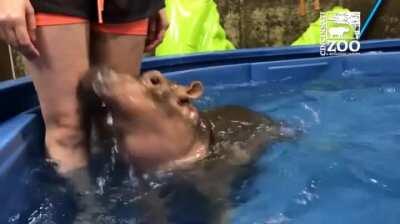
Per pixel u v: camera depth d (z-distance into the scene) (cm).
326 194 222
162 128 221
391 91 365
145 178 225
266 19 479
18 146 220
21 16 190
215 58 379
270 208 210
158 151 225
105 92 211
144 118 217
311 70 397
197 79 369
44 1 202
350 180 235
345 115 320
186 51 410
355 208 211
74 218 197
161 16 253
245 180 228
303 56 402
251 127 270
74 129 222
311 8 473
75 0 206
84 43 214
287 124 295
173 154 227
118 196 213
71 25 208
